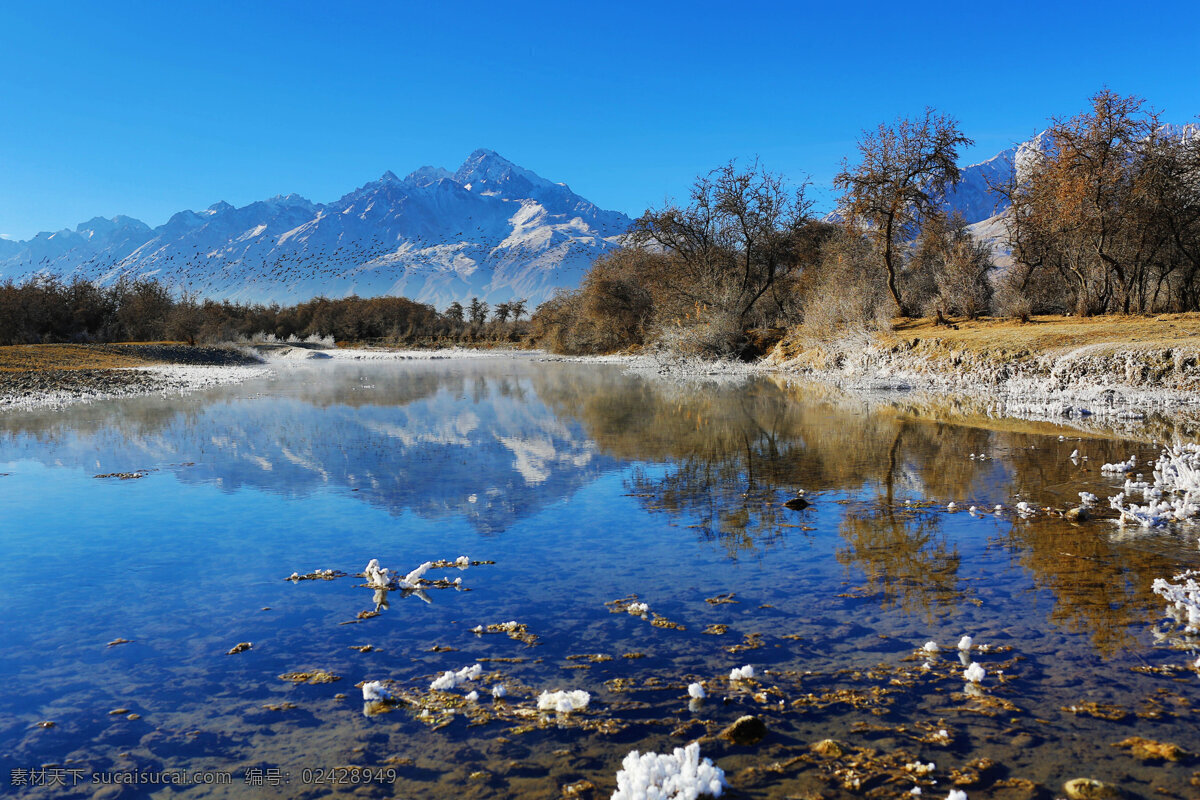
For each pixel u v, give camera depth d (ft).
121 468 32.42
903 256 119.96
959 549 19.36
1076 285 90.68
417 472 31.12
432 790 9.52
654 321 134.82
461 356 192.13
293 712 11.72
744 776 9.70
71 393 71.10
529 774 9.88
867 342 87.15
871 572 17.81
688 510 24.27
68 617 15.76
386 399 65.10
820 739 10.57
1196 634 13.82
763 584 17.17
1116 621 14.52
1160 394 50.16
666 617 15.34
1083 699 11.51
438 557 19.75
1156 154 75.56
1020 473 28.43
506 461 33.53
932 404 53.57
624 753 10.37
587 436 41.01
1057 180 78.18
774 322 129.39
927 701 11.60
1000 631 14.19
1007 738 10.44
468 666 13.25
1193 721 10.76
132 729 11.31
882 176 94.07
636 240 141.49
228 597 16.89
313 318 290.35
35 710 11.93
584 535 21.58
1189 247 83.61
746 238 126.62
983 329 78.28
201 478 30.17
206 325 186.60
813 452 34.53
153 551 20.39
